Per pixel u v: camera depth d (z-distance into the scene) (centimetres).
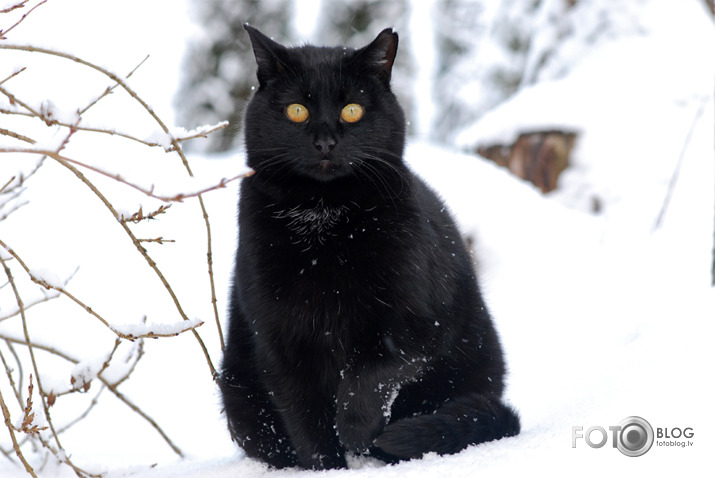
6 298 565
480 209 653
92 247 631
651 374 302
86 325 557
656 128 766
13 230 636
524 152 798
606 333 518
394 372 329
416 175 402
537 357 512
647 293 562
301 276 331
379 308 328
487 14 1395
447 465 259
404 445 306
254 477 322
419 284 330
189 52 1161
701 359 298
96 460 421
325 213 334
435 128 1347
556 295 587
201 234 658
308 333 334
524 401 415
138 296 594
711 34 838
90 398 508
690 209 677
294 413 338
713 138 743
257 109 352
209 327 572
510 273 614
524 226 647
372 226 330
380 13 1246
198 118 1159
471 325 370
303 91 342
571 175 779
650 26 848
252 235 340
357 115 344
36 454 420
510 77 1098
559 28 903
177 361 544
